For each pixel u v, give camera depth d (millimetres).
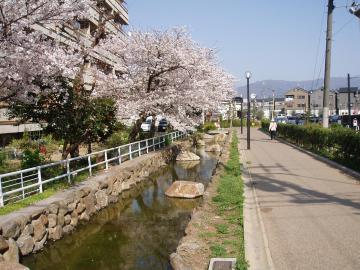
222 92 37344
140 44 20469
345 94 79812
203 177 18938
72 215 10398
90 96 14781
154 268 8031
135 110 19641
